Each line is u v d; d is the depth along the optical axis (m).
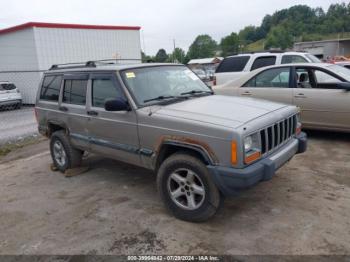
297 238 3.42
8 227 4.09
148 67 4.83
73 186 5.27
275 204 4.16
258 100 4.57
